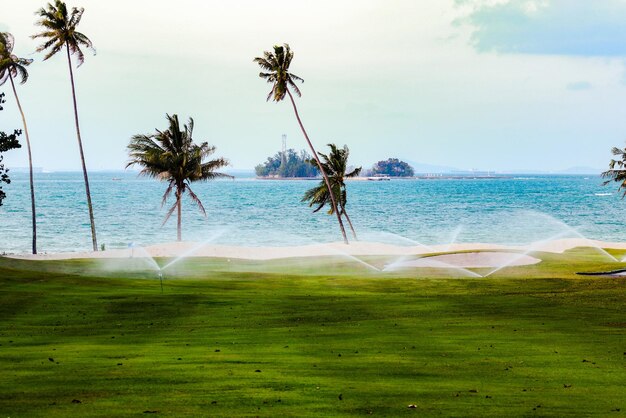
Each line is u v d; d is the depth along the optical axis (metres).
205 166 104.31
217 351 25.41
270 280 53.09
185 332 29.77
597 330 30.06
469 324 31.75
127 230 141.12
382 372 22.05
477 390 19.83
